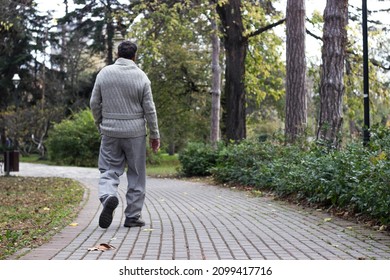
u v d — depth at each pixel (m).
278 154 15.30
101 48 42.00
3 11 22.12
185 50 34.19
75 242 6.35
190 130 39.59
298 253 5.76
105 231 7.21
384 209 7.14
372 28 25.92
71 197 12.79
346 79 23.39
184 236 6.84
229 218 8.63
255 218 8.62
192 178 22.11
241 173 16.11
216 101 25.83
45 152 48.84
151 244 6.25
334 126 13.83
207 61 35.03
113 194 7.25
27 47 49.41
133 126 7.53
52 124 48.91
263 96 27.88
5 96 50.84
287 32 17.45
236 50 24.31
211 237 6.77
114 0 31.17
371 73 23.64
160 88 34.62
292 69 17.30
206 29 26.77
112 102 7.51
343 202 8.87
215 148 23.06
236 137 24.11
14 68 50.12
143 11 23.45
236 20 24.19
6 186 17.16
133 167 7.61
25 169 31.86
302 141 14.79
